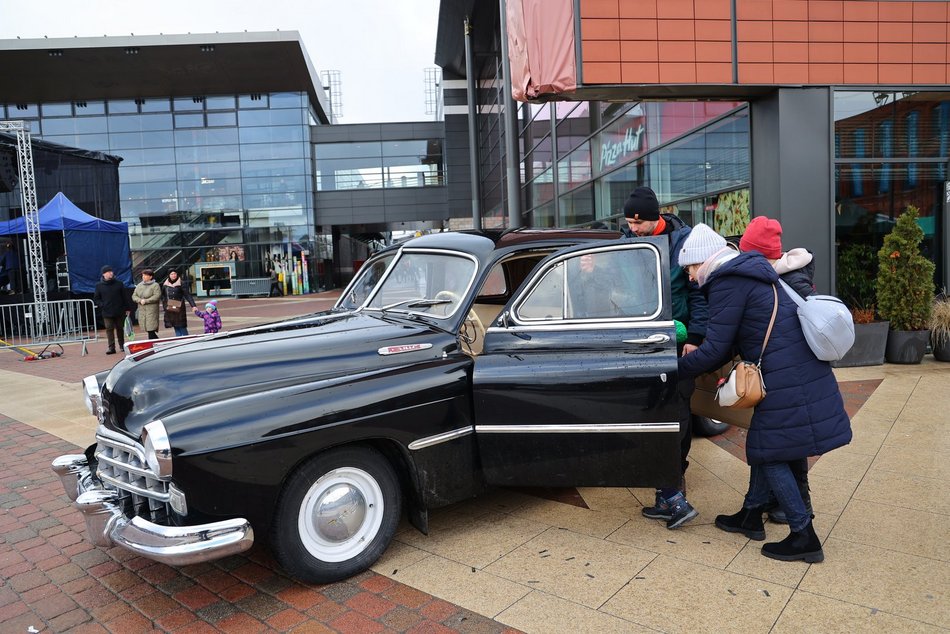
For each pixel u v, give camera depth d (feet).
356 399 9.98
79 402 25.30
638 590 9.50
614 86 25.54
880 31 25.90
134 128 113.60
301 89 114.52
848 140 26.58
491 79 86.07
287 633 8.80
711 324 10.08
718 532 11.43
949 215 27.91
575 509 12.71
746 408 10.80
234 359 10.70
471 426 11.34
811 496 12.83
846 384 21.76
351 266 164.14
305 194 116.47
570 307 11.35
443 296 12.75
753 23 25.41
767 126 26.53
